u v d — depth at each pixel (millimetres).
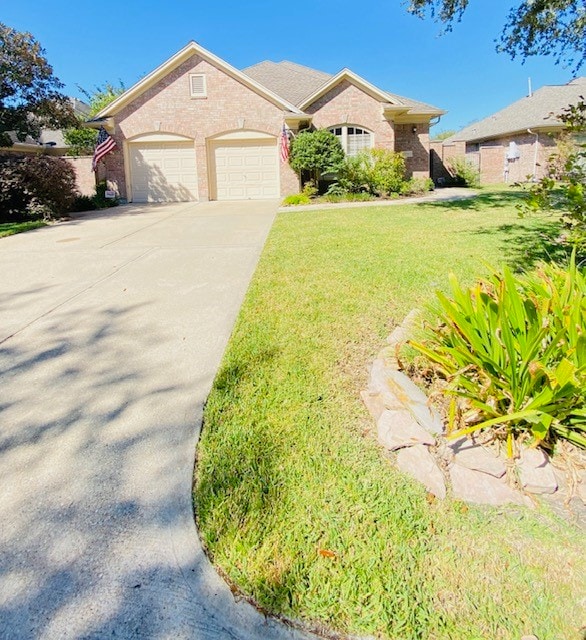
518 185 4355
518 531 1938
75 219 12164
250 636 1566
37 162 11820
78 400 3035
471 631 1554
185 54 15445
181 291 5223
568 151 5188
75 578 1770
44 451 2527
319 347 3598
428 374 2869
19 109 15422
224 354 3586
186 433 2654
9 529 1996
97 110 26656
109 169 16219
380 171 15094
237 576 1760
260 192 16531
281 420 2709
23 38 14703
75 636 1557
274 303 4613
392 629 1562
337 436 2555
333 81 15859
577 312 2416
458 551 1846
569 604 1643
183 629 1585
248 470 2312
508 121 22875
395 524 1971
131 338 3992
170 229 9719
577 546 1869
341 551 1844
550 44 8859
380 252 6559
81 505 2135
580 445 2262
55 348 3832
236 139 16094
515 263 5656
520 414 2121
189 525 2010
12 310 4766
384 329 3887
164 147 16188
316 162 15023
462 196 14820
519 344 2352
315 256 6500
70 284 5656
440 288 4848
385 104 16125
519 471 2164
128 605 1666
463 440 2342
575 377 2158
